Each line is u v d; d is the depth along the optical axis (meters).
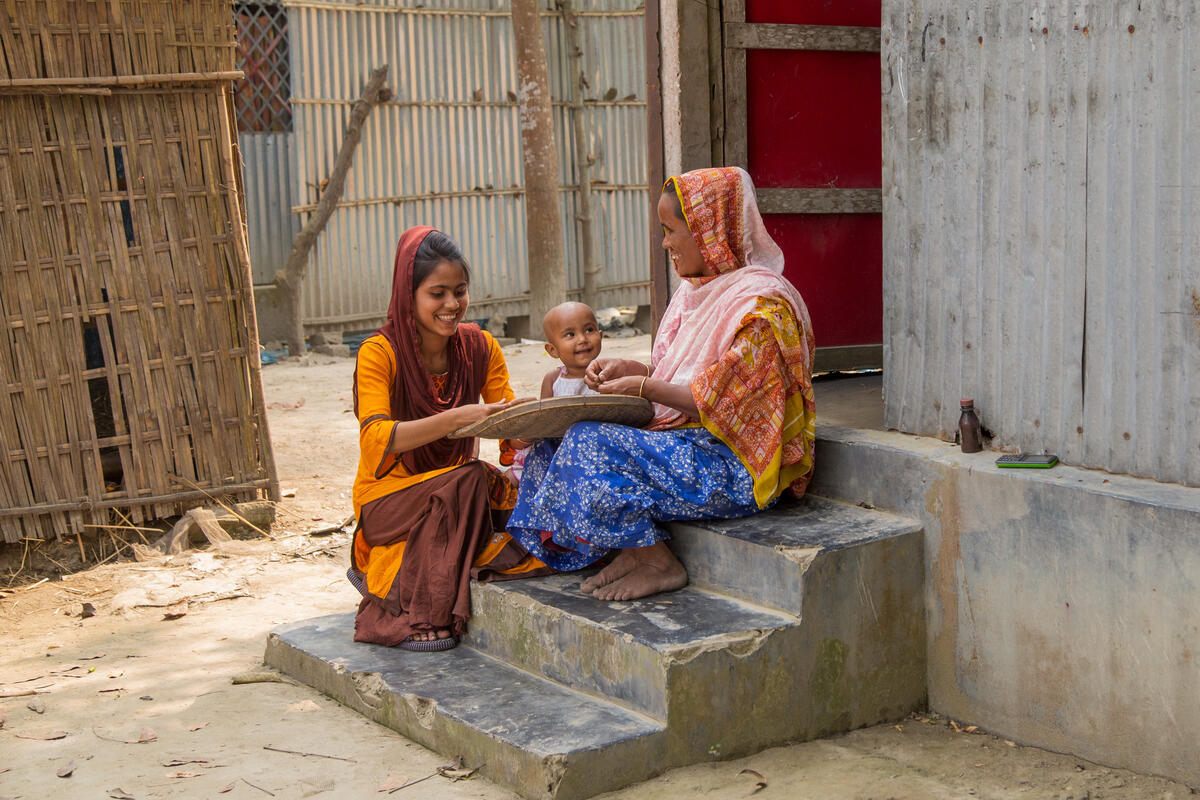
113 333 5.76
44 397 5.62
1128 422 3.39
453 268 4.13
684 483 3.74
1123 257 3.35
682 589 3.88
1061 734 3.49
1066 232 3.50
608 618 3.61
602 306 14.32
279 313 12.70
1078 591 3.39
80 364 5.68
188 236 5.88
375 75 12.50
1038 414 3.63
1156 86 3.22
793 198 5.30
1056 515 3.41
